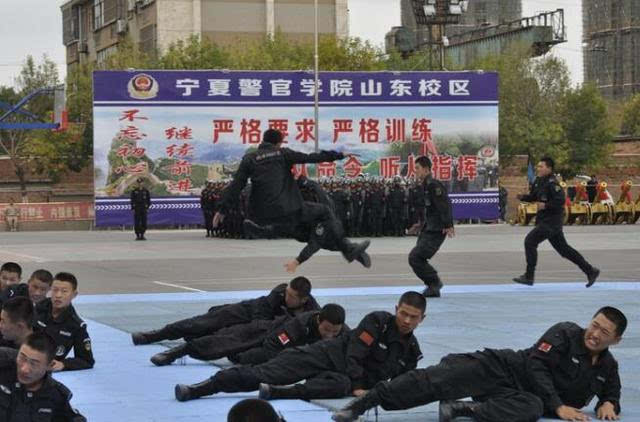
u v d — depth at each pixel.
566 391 8.66
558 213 20.22
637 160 81.19
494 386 8.48
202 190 43.44
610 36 165.00
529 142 75.69
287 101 46.81
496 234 41.03
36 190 79.62
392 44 92.94
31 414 6.82
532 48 86.69
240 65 69.06
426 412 9.10
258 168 10.95
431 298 18.64
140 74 45.62
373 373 9.32
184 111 46.06
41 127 50.78
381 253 31.22
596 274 20.47
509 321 15.31
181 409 9.20
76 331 11.09
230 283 22.16
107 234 44.22
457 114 48.09
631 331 14.32
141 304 17.86
